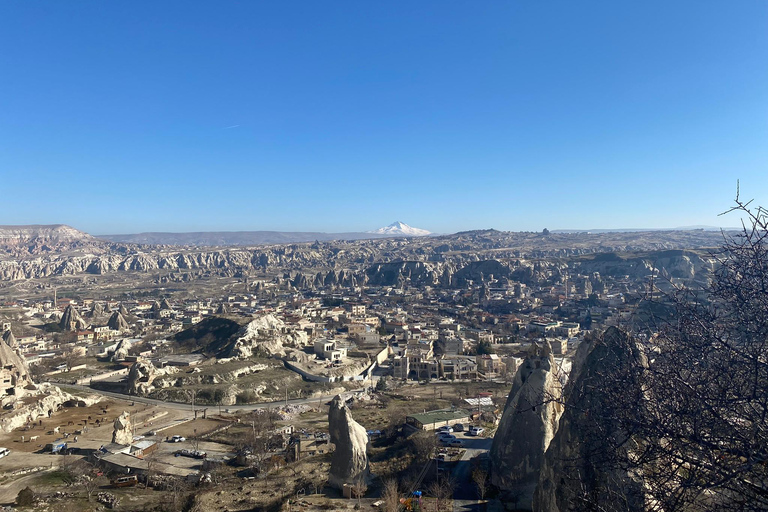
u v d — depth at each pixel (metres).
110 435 87.38
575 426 24.39
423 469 58.09
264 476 64.69
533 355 53.91
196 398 112.00
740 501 12.70
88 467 71.12
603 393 19.81
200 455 76.19
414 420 78.56
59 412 101.62
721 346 14.05
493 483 49.94
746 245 14.27
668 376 14.63
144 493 63.69
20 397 100.50
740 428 13.39
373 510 49.78
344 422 55.84
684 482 13.42
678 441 13.70
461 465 59.16
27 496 58.53
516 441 47.59
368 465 58.66
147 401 111.25
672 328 16.14
